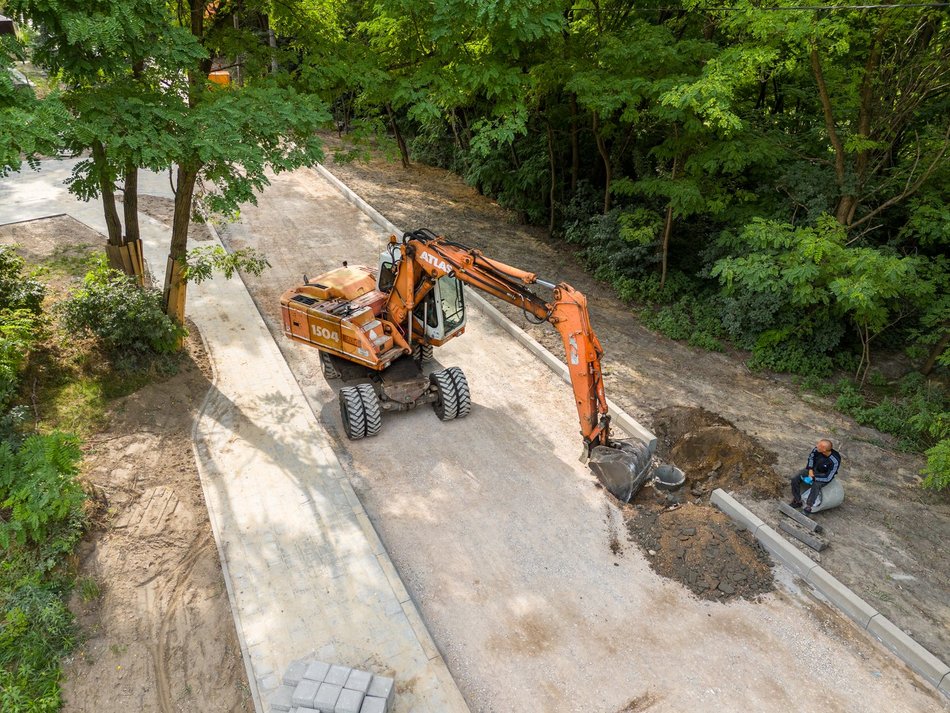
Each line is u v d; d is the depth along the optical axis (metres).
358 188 24.81
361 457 11.39
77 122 8.66
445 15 12.53
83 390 11.76
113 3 8.37
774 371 14.67
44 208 19.20
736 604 8.94
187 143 9.81
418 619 8.30
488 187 24.38
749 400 13.55
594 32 17.11
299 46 13.88
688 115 14.46
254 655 7.77
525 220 22.86
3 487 9.07
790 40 12.88
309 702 6.96
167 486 10.34
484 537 9.84
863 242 14.59
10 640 7.68
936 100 15.02
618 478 10.45
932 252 15.82
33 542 8.85
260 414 12.16
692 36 17.52
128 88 10.30
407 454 11.53
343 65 12.87
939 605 8.91
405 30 14.90
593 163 22.09
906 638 8.24
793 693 7.76
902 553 9.78
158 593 8.62
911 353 14.52
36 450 9.23
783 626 8.62
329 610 8.38
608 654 8.16
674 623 8.60
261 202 22.52
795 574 9.47
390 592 8.67
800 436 12.41
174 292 13.30
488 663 8.00
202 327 14.80
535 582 9.12
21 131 7.35
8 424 10.24
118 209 19.59
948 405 13.24
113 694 7.39
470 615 8.61
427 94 14.05
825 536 10.03
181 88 10.71
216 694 7.45
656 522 10.08
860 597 8.88
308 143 11.06
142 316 12.23
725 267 14.27
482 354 14.81
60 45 8.75
